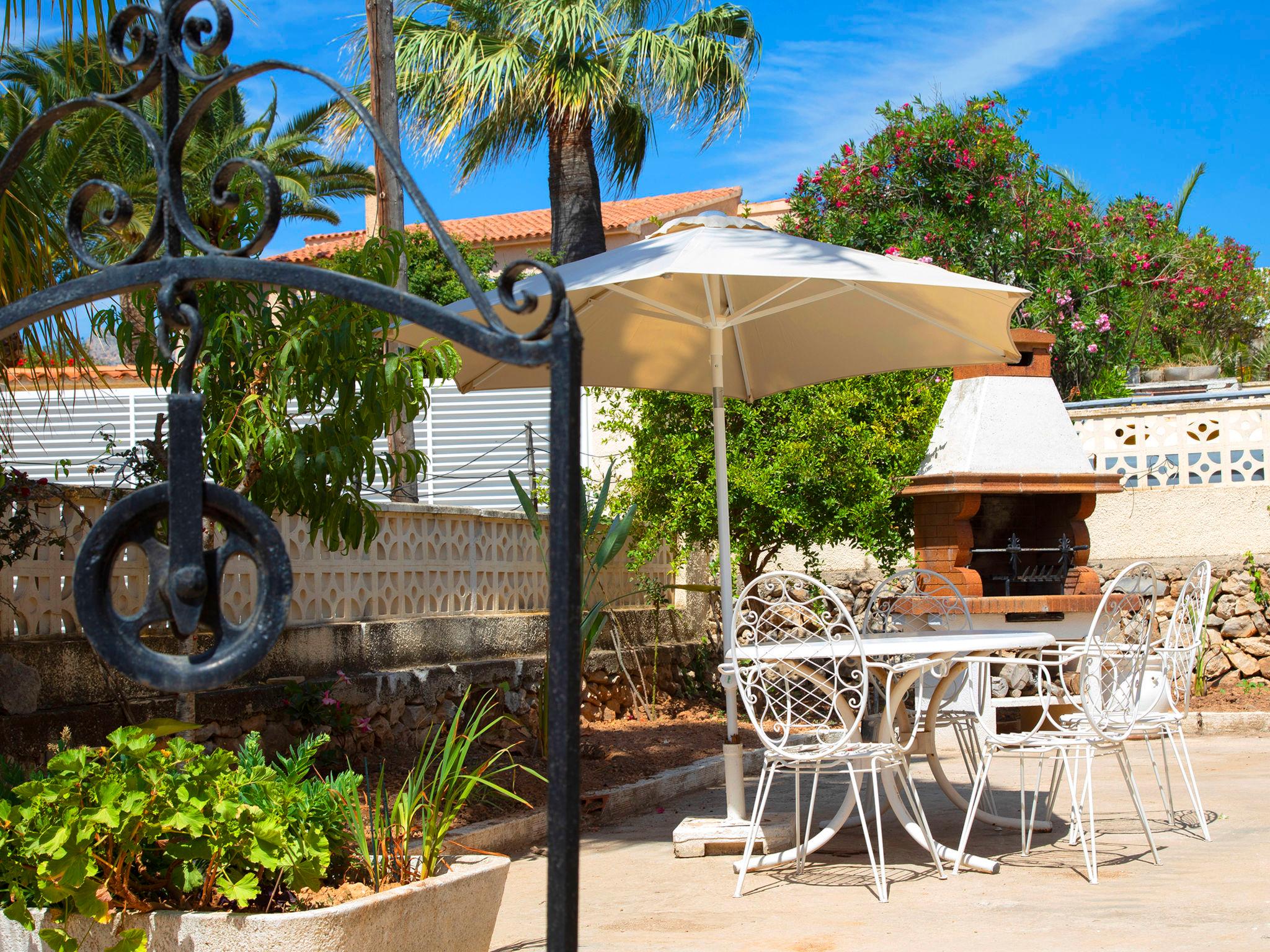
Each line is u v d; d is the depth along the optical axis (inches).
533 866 228.8
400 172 77.9
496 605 369.1
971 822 216.8
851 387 413.1
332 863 145.7
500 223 1008.9
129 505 82.4
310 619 288.8
